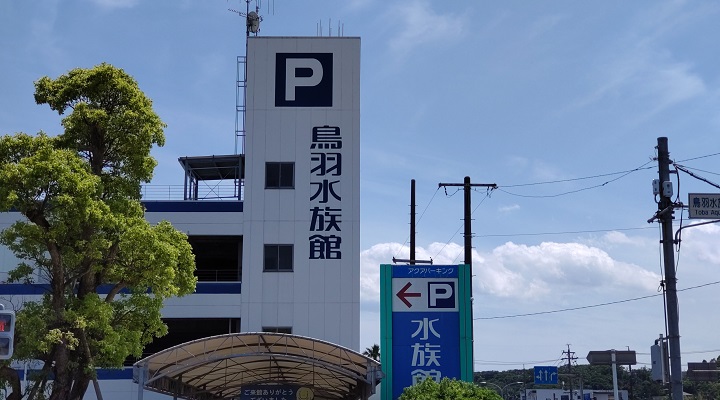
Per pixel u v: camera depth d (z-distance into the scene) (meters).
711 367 25.83
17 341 22.88
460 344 31.66
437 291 32.09
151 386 26.00
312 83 39.38
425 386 27.98
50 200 22.47
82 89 25.20
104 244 23.81
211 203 39.09
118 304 25.86
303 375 31.97
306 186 38.75
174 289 25.19
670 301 19.25
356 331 37.59
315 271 38.12
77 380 24.61
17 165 21.88
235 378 32.56
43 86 25.58
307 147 38.97
